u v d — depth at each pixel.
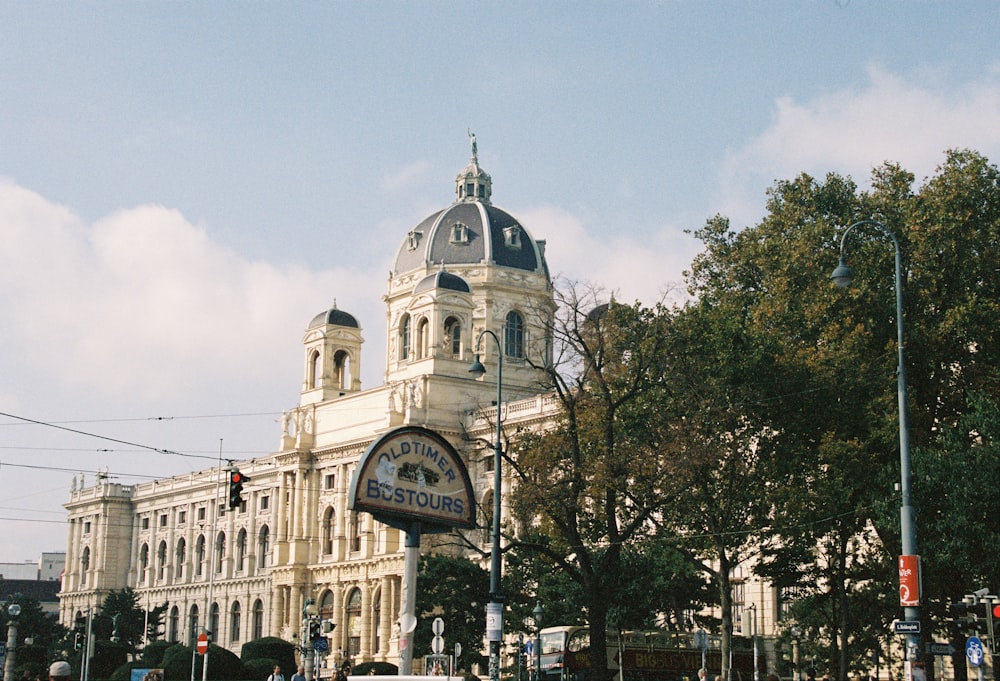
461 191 147.00
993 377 60.22
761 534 60.59
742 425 60.56
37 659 99.25
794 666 76.69
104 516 184.25
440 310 126.69
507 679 86.44
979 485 52.12
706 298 67.44
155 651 94.44
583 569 58.25
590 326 59.75
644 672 69.56
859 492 59.53
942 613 60.03
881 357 60.34
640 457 56.88
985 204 63.56
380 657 122.06
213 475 167.38
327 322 141.25
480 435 120.62
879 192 67.81
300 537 136.00
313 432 138.50
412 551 51.34
